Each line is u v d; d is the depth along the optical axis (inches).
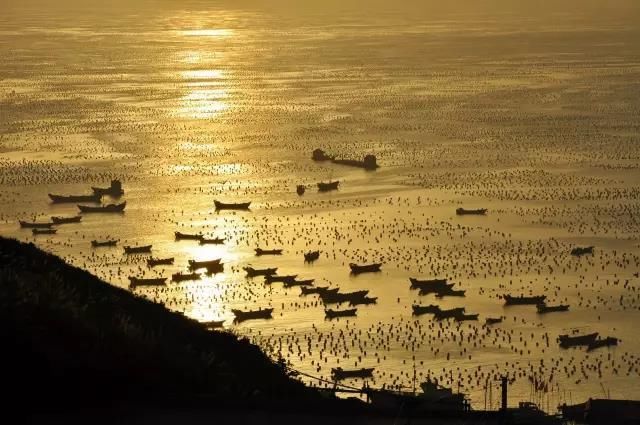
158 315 5017.2
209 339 4783.5
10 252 5423.2
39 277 4394.7
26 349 3255.4
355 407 3336.6
